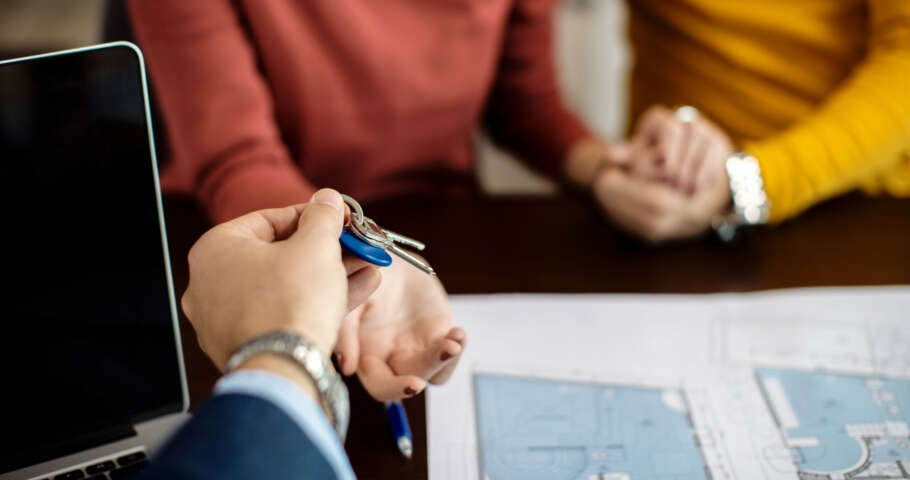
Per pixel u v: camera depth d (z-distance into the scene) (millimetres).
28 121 433
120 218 468
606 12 1801
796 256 815
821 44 1059
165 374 504
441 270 778
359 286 480
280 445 333
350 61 964
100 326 479
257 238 459
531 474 532
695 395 611
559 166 1047
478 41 1023
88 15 1817
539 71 1099
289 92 951
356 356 514
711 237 859
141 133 459
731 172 850
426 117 1043
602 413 589
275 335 366
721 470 536
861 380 628
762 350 665
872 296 739
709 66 1150
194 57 826
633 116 1313
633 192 847
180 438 329
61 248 458
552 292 747
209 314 410
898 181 1021
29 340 466
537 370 636
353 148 1022
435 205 900
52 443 485
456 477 529
